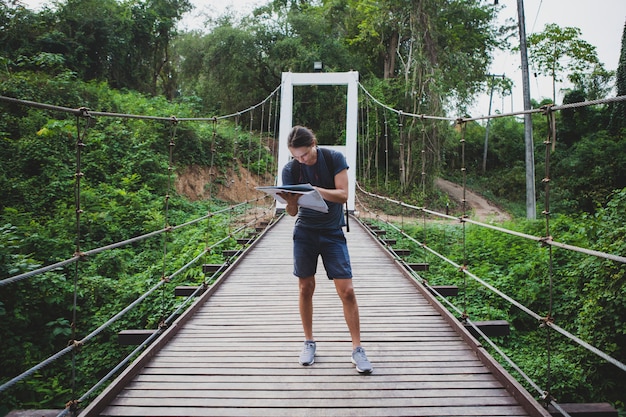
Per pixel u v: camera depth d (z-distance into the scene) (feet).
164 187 35.37
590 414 6.39
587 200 59.52
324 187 7.57
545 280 21.45
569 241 23.80
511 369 16.57
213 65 66.13
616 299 15.11
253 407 6.52
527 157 42.47
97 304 18.75
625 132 66.03
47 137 30.45
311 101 66.54
